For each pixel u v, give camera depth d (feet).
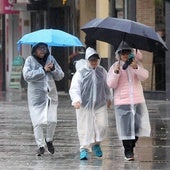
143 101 74.28
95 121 74.69
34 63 77.97
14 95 174.50
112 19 71.97
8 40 193.98
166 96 148.36
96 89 74.23
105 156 78.23
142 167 71.31
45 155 79.20
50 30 78.95
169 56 146.92
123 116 73.67
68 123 110.42
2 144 88.22
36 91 77.77
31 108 78.18
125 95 73.72
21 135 96.73
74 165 72.59
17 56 192.44
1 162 74.79
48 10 181.37
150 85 150.82
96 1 165.58
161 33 148.15
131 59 73.77
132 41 73.56
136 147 84.64
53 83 78.64
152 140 90.68
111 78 73.05
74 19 176.04
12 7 181.78
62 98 162.09
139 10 150.51
